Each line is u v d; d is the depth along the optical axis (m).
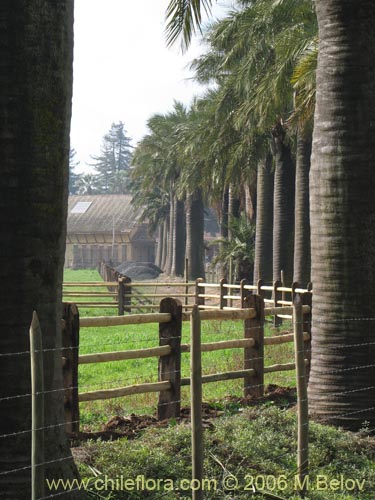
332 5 10.91
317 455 9.01
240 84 28.64
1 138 6.56
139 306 32.78
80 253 120.00
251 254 42.38
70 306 10.19
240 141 33.91
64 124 6.80
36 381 5.73
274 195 35.03
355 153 10.77
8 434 6.55
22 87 6.55
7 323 6.58
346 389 10.78
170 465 8.19
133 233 116.94
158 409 11.31
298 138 31.20
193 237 61.56
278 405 12.29
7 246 6.57
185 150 42.25
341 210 10.81
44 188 6.65
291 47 24.77
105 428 10.84
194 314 6.60
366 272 10.79
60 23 6.71
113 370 18.27
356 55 10.80
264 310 13.30
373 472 8.94
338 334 10.84
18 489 6.51
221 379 12.48
